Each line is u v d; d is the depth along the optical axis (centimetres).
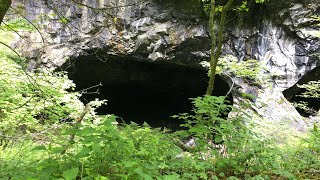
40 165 258
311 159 430
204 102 391
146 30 1554
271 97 1430
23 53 1421
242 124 422
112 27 1554
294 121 1286
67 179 223
